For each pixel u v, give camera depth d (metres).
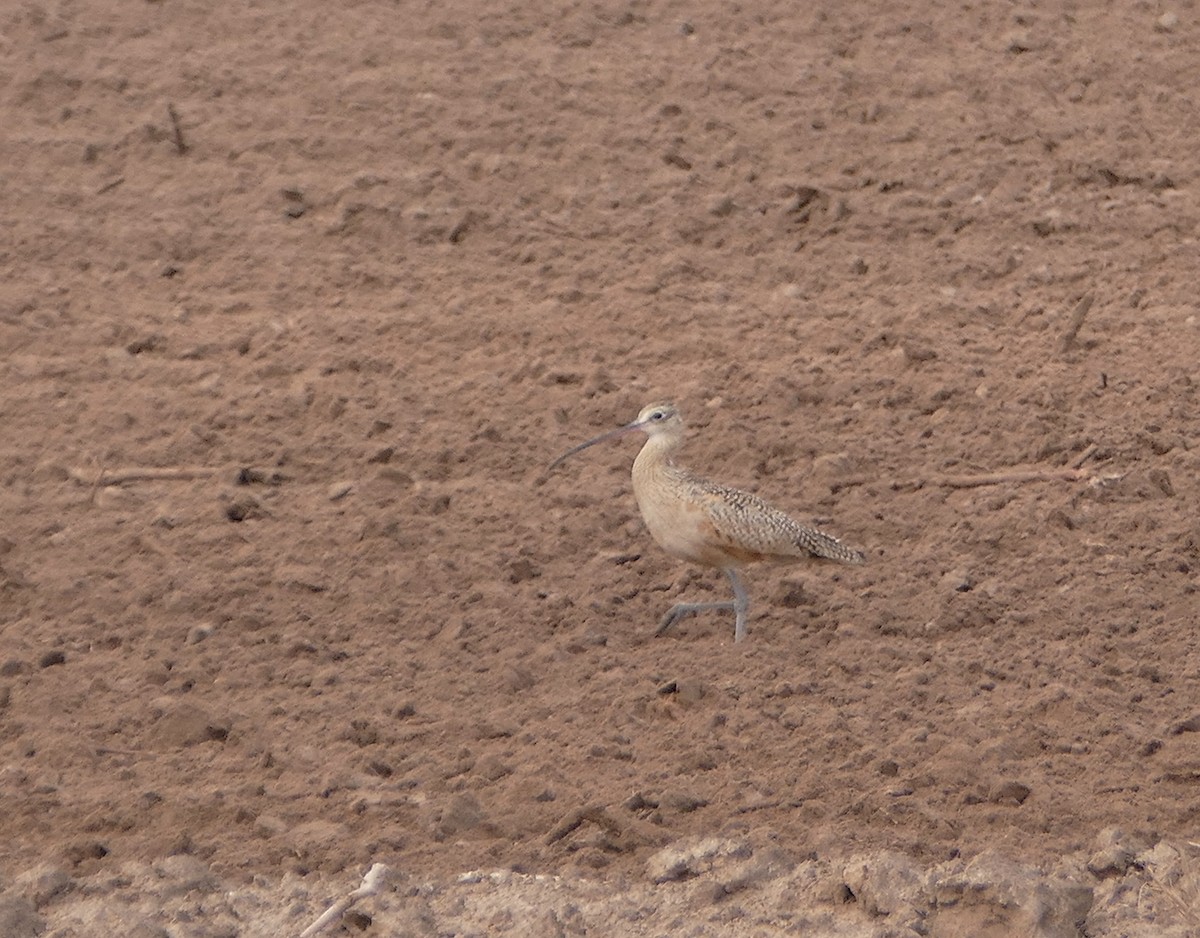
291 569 13.88
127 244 18.55
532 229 18.94
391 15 22.77
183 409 16.03
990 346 17.06
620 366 16.81
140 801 11.25
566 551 14.27
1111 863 10.82
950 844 11.02
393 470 15.12
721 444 15.57
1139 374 16.52
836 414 16.08
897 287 18.14
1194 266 18.38
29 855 10.79
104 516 14.60
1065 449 15.41
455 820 11.09
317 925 10.10
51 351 16.89
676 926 10.31
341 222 18.86
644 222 19.08
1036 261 18.56
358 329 17.27
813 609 13.54
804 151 20.33
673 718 12.27
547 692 12.56
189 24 22.47
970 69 21.81
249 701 12.40
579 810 11.16
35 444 15.58
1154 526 14.40
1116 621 13.27
